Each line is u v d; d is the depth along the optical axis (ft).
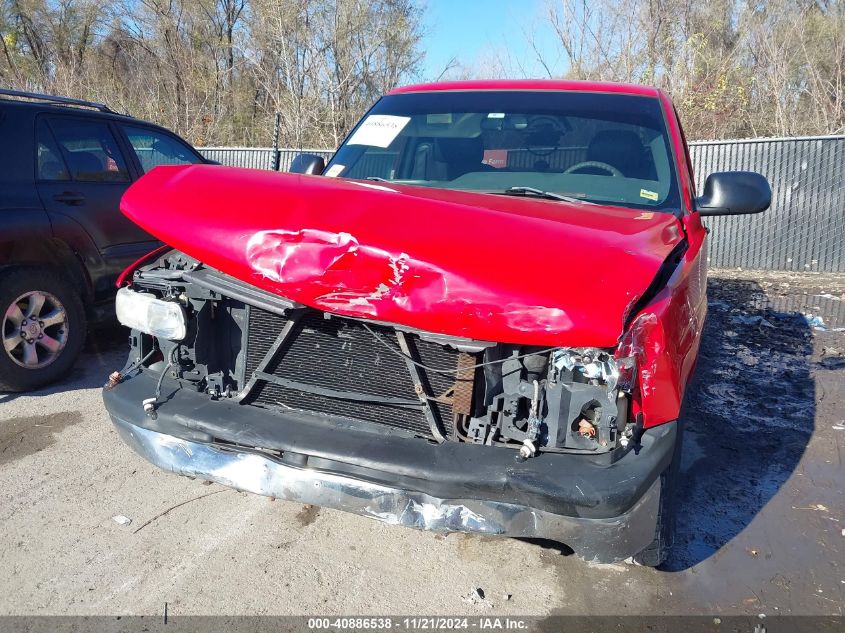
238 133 63.36
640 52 54.80
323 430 8.22
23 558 9.32
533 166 11.64
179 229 8.29
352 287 7.47
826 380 17.83
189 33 67.82
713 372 18.35
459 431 7.96
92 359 17.17
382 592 9.01
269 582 9.09
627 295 7.07
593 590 9.19
